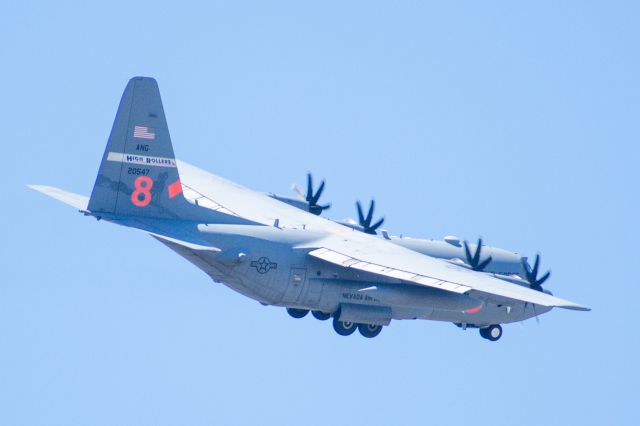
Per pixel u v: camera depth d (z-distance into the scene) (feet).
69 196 599.16
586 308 542.16
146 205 599.57
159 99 594.65
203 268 621.31
